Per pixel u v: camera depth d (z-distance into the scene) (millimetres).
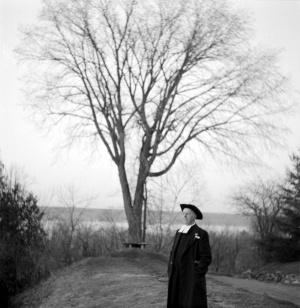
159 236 27703
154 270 18000
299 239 34219
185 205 9500
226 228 36156
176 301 9297
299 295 16781
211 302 11789
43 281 21000
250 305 11898
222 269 32875
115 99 29562
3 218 22594
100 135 30594
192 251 9172
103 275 17375
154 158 28797
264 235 36438
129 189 28469
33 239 22969
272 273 26328
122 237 26234
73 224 24641
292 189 35531
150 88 29531
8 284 21875
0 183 23141
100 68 29859
